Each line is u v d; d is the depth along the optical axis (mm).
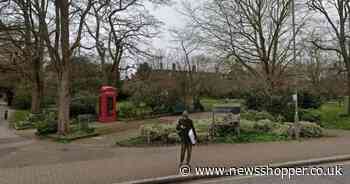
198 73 41844
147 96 35500
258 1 29984
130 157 14352
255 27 28531
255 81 32750
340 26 31891
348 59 32312
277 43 28984
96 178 10680
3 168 12578
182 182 10664
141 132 18938
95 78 43781
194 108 38156
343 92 45125
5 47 32406
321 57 47219
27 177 10945
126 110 33781
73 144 19250
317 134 20719
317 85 47531
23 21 27297
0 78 46281
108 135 22578
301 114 25984
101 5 25703
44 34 23438
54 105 44531
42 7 24125
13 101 52281
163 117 33406
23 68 35062
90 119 31438
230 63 30281
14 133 26391
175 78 38438
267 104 27172
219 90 46438
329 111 36375
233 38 28594
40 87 34250
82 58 42500
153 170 11680
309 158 13562
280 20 28609
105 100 31016
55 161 13898
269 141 18656
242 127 20141
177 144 17656
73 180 10469
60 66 22875
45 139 21859
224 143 17922
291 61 29031
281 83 29516
